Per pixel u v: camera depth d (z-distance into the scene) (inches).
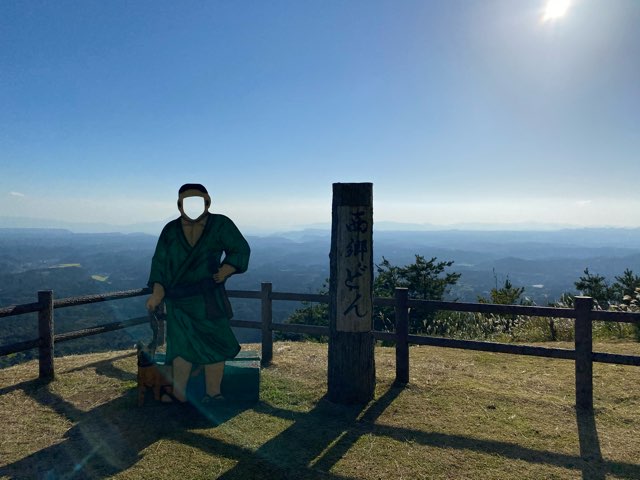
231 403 201.5
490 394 210.2
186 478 138.7
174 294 198.4
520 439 165.8
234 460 149.6
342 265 202.5
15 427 175.6
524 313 199.8
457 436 168.2
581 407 192.9
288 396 210.7
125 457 151.6
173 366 197.3
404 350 226.7
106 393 213.2
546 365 265.3
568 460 150.3
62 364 263.9
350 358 201.3
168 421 180.7
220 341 198.8
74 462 148.5
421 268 613.9
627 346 295.4
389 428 175.5
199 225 203.2
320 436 168.1
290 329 264.2
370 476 140.8
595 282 501.7
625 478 139.3
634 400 203.5
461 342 211.9
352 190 202.1
